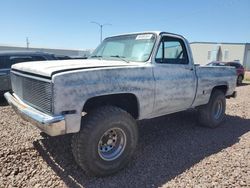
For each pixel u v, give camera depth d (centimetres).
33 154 427
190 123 642
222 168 398
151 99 420
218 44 4641
